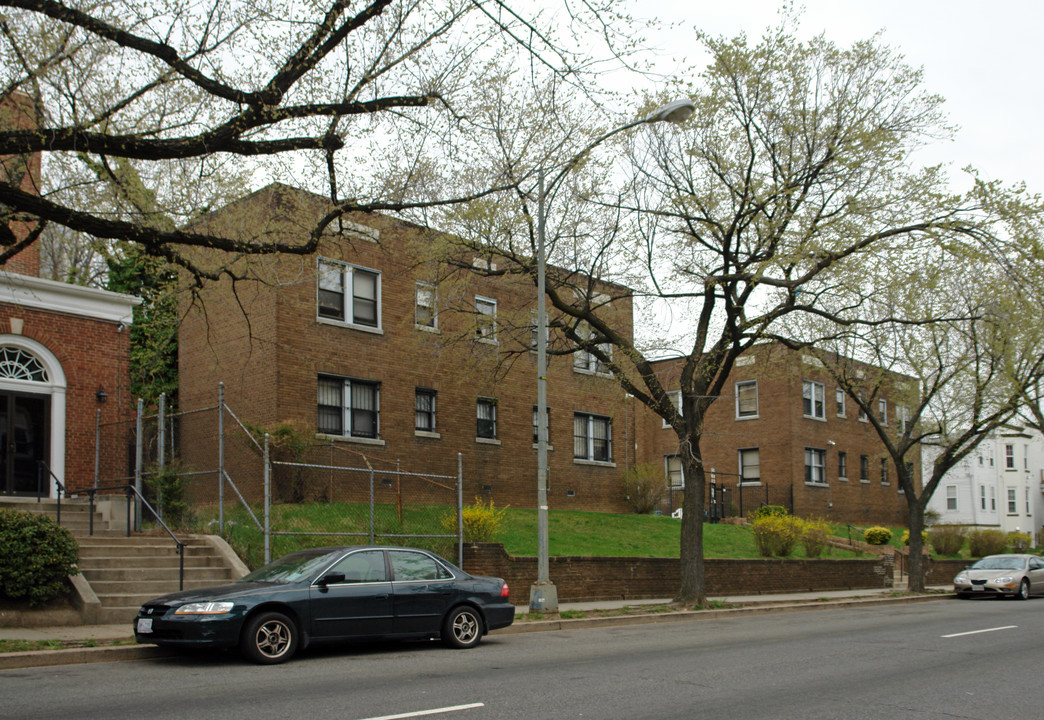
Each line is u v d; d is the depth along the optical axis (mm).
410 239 22266
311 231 15031
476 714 8141
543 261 18250
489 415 30078
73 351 21125
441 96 14852
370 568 12484
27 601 13641
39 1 10977
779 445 41406
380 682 9898
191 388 26953
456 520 20391
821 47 19562
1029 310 22922
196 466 25594
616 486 33750
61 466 20562
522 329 22047
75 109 12375
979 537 38969
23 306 20375
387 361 27062
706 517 37469
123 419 21797
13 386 20141
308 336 25188
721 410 43781
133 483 20344
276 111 12531
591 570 21391
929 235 18859
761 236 19391
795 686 10125
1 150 11414
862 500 45281
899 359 28250
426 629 12758
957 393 29312
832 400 44188
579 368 32688
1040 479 64562
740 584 25078
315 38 12438
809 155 19562
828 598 25391
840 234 18641
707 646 13906
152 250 13992
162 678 10031
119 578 15570
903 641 14906
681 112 16062
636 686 9906
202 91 13977
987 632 16562
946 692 9859
